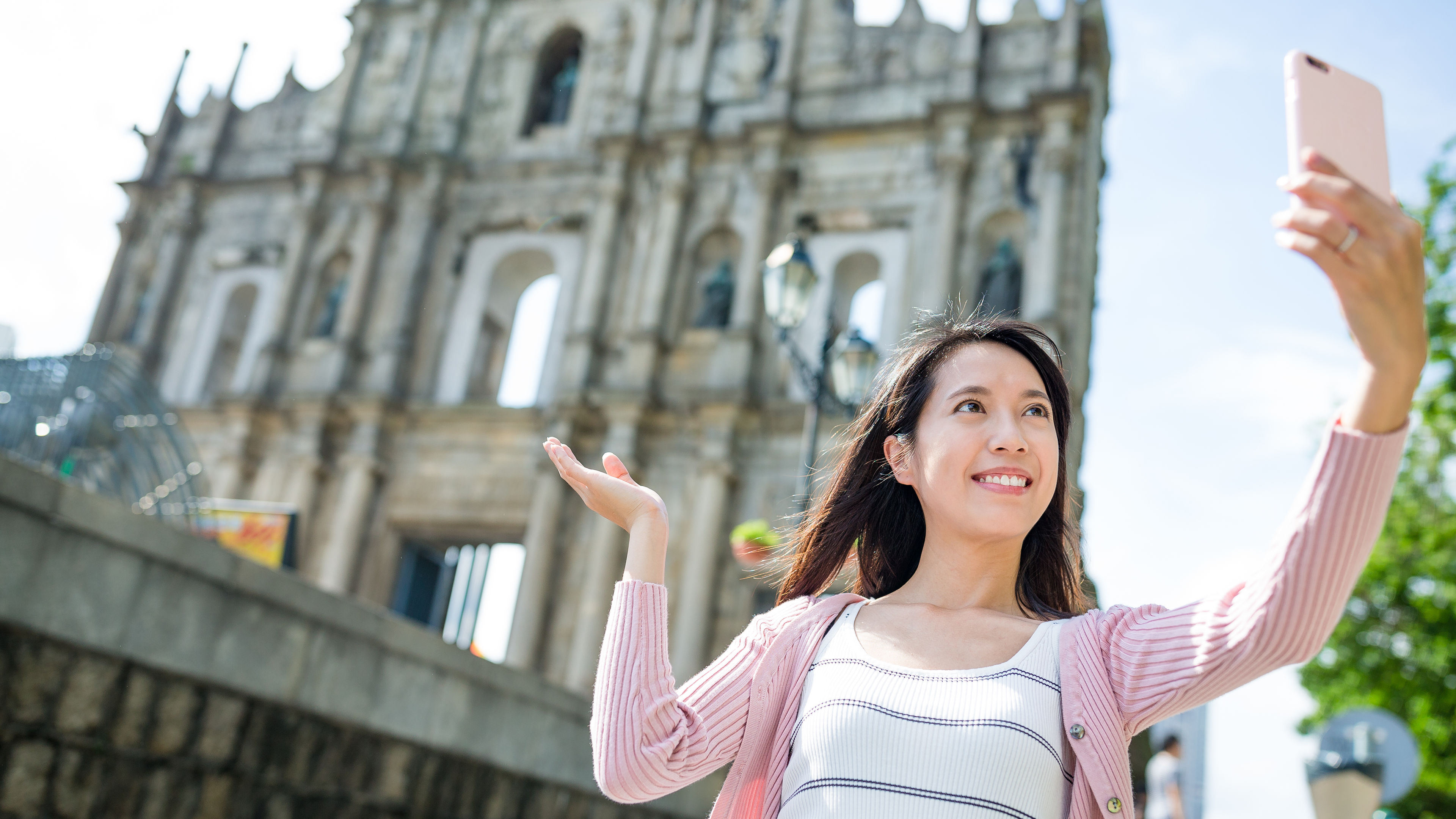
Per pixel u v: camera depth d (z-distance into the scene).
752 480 23.27
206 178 30.19
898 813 1.74
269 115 30.86
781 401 23.14
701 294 25.75
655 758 1.82
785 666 2.04
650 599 1.90
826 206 25.23
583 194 27.20
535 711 10.11
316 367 27.11
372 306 27.31
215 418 26.98
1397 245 1.34
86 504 6.25
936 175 24.69
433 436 25.70
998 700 1.82
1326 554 1.52
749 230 25.23
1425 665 19.84
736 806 1.97
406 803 8.59
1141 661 1.80
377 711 8.30
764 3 27.34
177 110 32.03
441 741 8.94
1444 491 19.58
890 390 2.28
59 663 6.12
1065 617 2.22
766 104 26.34
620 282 25.86
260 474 26.16
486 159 28.45
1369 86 1.49
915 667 1.91
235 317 29.67
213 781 7.04
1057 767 1.79
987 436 2.05
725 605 22.42
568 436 24.30
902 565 2.40
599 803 11.09
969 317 2.36
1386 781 7.39
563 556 23.72
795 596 2.42
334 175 28.77
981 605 2.10
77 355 9.60
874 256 25.08
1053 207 23.47
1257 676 1.66
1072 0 25.08
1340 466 1.49
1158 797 11.63
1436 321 18.88
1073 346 22.64
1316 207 1.37
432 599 25.88
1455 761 19.73
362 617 8.16
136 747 6.54
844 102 26.06
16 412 9.34
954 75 25.05
